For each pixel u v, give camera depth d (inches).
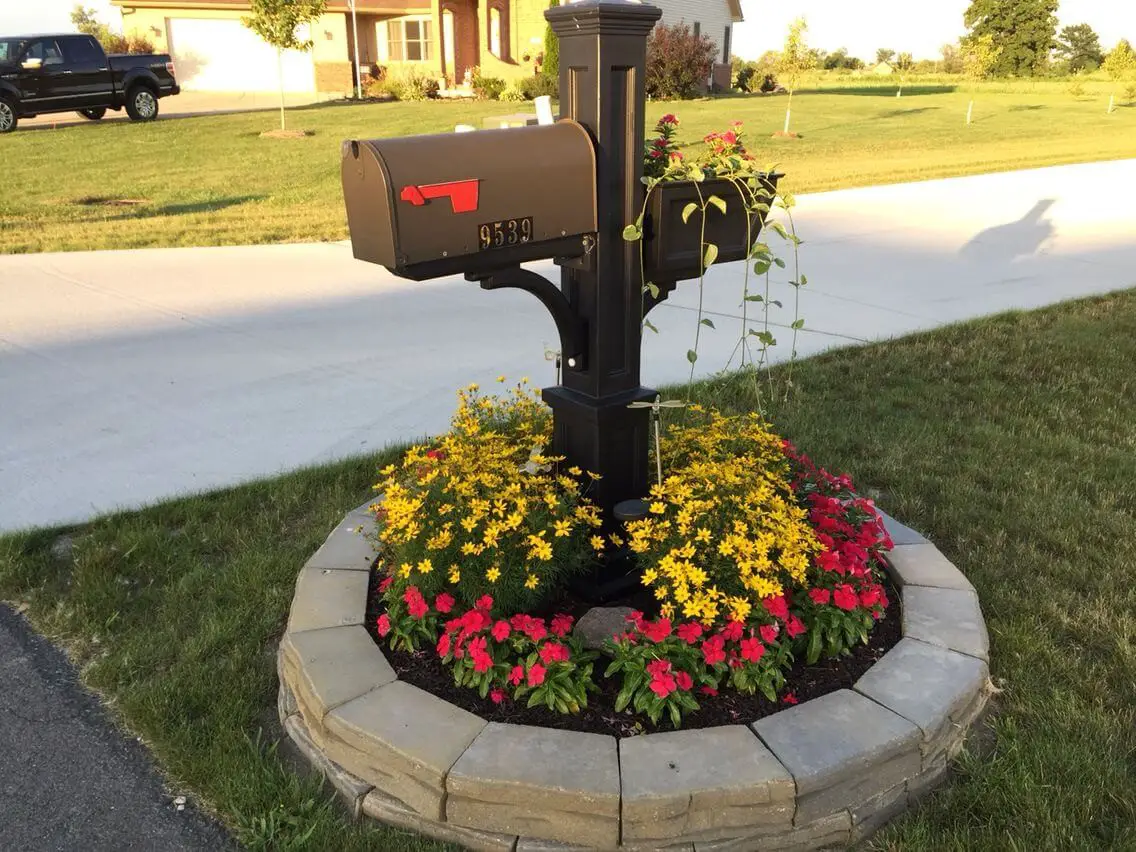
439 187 83.8
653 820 79.0
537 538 95.4
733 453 117.8
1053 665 103.9
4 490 148.0
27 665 108.0
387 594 104.7
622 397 106.9
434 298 273.6
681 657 93.0
